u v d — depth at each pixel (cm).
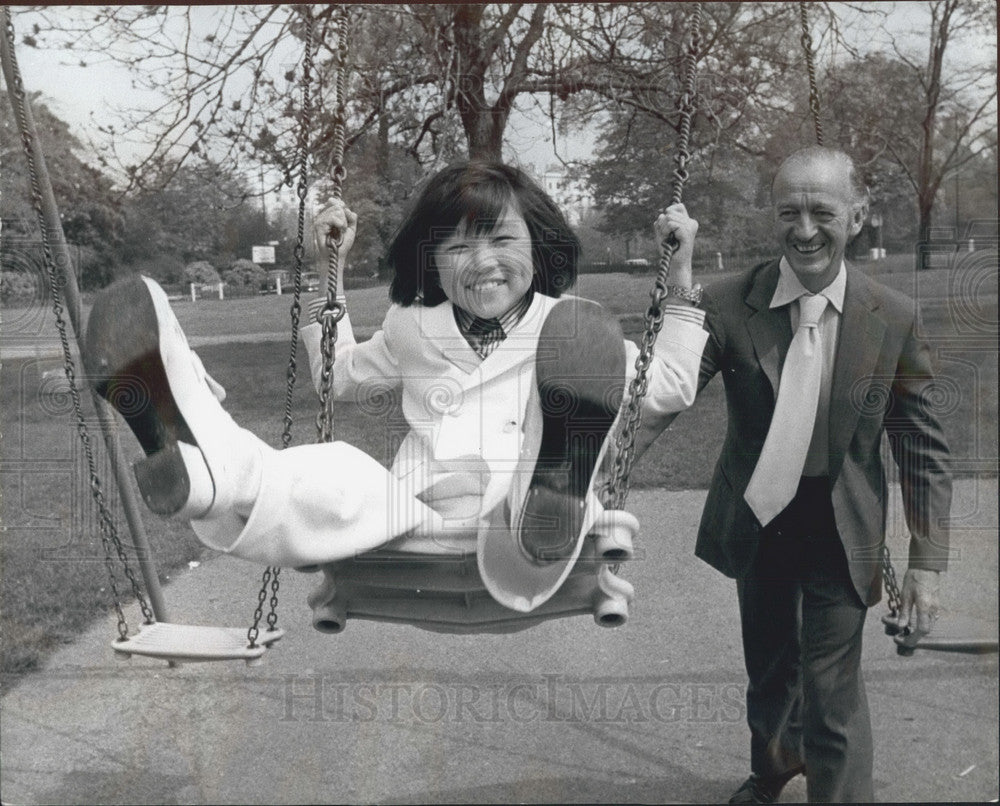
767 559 302
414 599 264
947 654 332
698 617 360
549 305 282
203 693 348
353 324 363
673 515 371
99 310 230
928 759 311
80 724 339
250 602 384
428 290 286
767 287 299
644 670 346
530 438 247
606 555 250
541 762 316
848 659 297
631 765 312
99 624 382
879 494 297
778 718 311
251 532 242
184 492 232
